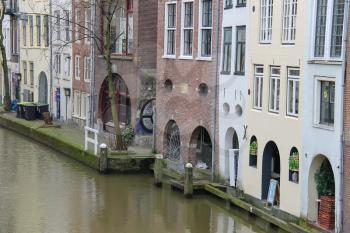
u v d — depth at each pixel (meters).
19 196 23.61
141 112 31.12
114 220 20.88
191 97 26.28
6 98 46.38
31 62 47.09
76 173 27.72
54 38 42.22
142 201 23.22
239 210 21.45
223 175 24.05
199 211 21.95
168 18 28.17
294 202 19.59
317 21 18.58
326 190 18.66
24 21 47.94
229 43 23.73
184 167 25.64
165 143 28.58
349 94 17.17
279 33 20.22
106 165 27.42
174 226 20.28
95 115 35.69
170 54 28.19
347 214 17.34
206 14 25.39
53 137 33.56
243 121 22.59
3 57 46.03
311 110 18.72
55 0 41.38
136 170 27.80
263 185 21.50
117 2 30.25
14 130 40.38
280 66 20.25
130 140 30.81
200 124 25.67
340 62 17.44
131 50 31.97
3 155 31.70
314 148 18.62
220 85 24.20
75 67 39.31
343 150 17.41
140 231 19.75
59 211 21.77
